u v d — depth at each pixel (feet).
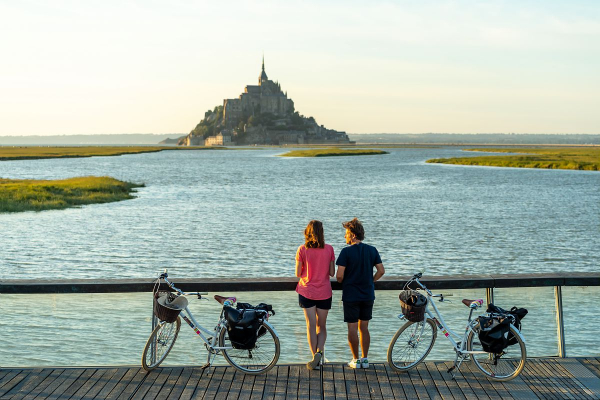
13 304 25.57
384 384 24.02
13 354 25.57
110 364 25.82
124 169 384.68
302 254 25.11
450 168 383.86
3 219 129.90
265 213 144.15
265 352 24.91
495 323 23.88
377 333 26.76
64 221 126.93
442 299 25.30
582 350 26.73
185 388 23.52
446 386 23.85
